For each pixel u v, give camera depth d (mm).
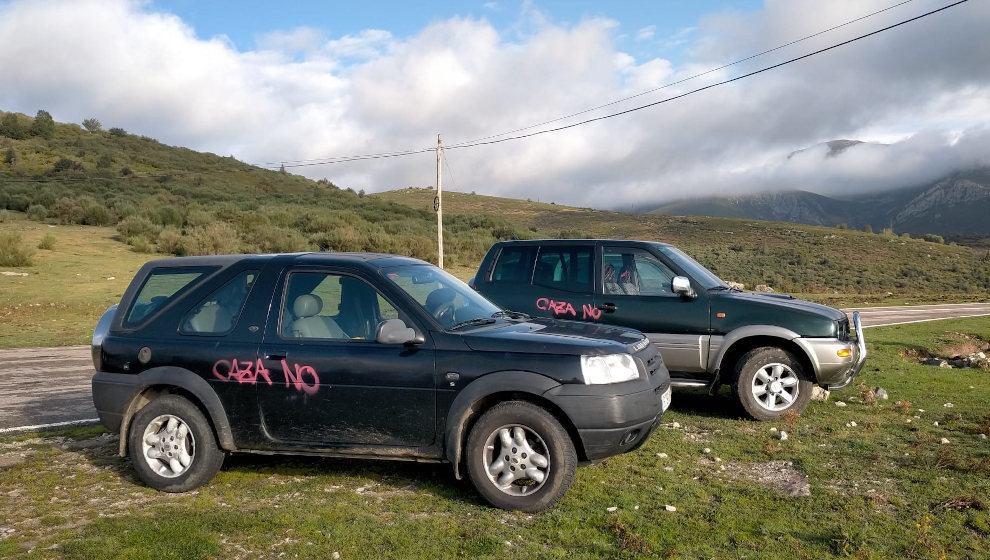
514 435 4746
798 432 6926
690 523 4441
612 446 4688
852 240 128750
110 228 44656
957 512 4668
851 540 4156
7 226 42031
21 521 4594
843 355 7332
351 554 3990
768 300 7766
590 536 4242
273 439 5172
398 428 4961
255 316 5328
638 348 5137
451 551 4020
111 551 3992
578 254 8406
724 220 178750
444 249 48094
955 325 20328
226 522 4457
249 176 112438
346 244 43875
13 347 14625
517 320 5648
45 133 110188
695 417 7676
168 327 5477
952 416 7527
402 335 4902
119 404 5371
